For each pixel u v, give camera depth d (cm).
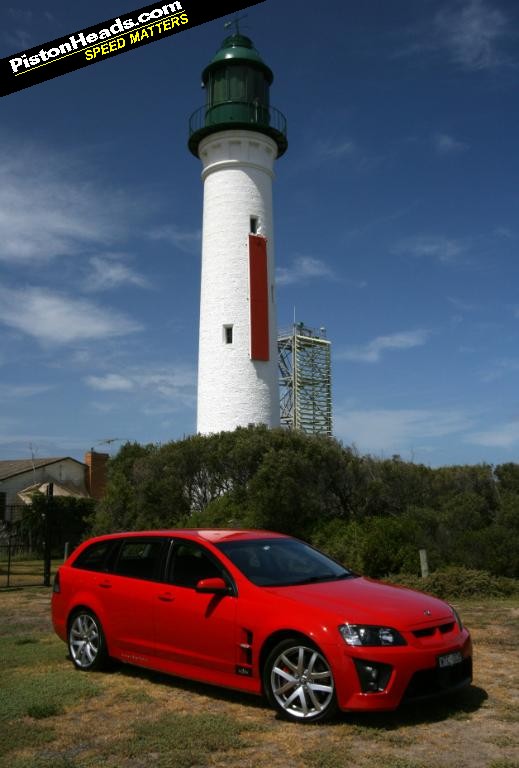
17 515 3334
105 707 619
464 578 1362
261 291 2844
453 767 464
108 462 2886
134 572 749
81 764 483
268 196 3002
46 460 3997
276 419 2819
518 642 880
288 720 567
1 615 1223
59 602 824
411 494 2002
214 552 689
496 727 545
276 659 584
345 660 547
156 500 2169
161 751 504
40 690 671
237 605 629
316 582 666
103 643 754
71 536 2873
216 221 2911
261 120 2967
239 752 501
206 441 2192
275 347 2880
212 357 2797
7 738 535
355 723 553
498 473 2203
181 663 670
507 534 1534
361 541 1611
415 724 551
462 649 590
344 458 2025
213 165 2955
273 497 1834
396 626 561
